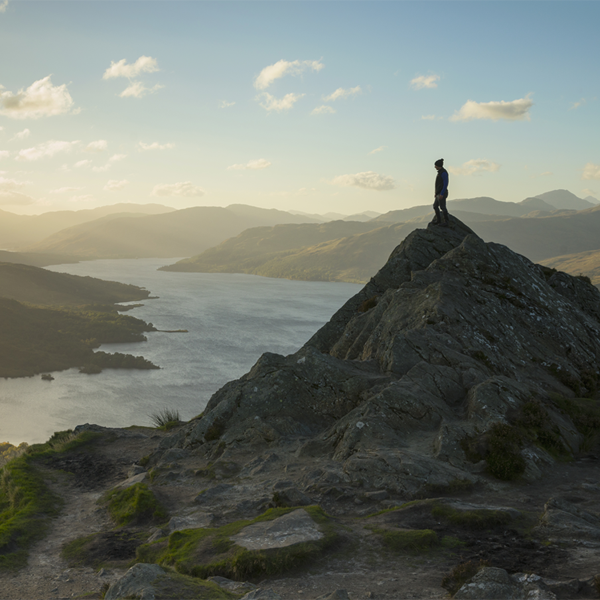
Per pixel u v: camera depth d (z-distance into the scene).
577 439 14.70
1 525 12.62
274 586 7.36
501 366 18.88
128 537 11.30
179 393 186.62
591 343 22.17
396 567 7.81
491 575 6.49
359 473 12.50
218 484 14.32
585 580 6.49
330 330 31.17
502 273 25.27
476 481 12.03
